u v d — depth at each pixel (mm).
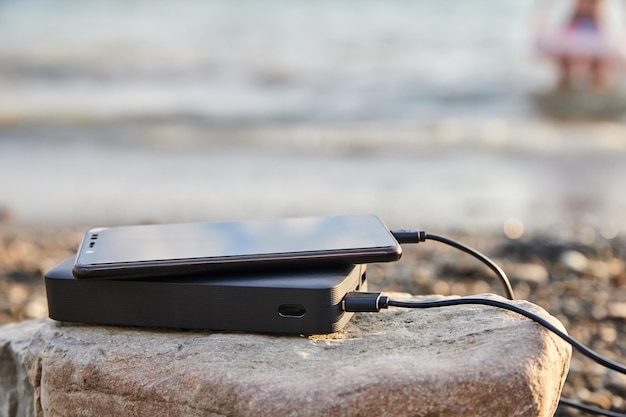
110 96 11312
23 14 18219
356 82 11867
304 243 1697
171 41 15141
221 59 13594
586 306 3734
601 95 11047
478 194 6414
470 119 9766
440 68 12484
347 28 15531
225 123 9594
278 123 9586
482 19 15602
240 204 6102
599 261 4605
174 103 10797
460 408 1457
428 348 1596
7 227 5590
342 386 1463
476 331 1628
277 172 7215
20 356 1979
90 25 16891
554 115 9961
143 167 7492
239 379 1523
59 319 1757
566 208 5984
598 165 7375
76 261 1670
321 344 1641
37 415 1795
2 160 7840
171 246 1735
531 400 1468
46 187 6770
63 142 8656
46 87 11977
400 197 6305
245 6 17969
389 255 1624
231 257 1628
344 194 6398
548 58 12180
